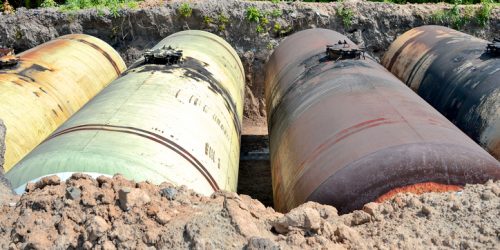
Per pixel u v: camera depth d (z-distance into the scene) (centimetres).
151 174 498
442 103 767
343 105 609
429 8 1432
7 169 612
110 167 485
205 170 577
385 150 481
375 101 597
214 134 667
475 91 699
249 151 1320
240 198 446
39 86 785
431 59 879
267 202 1123
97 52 1034
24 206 416
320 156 536
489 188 449
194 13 1395
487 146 641
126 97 657
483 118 659
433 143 483
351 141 521
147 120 591
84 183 429
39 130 712
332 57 805
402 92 639
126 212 397
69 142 532
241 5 1412
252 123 1441
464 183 477
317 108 641
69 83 858
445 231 398
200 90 746
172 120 611
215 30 1407
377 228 412
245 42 1418
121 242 373
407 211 432
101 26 1409
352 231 395
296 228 388
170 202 423
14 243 385
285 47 1020
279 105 791
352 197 482
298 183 543
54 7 1515
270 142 791
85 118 598
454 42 895
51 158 496
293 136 637
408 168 475
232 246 368
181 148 569
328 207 450
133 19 1398
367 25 1417
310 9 1409
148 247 371
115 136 545
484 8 1410
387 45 1422
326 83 703
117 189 420
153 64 810
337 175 488
